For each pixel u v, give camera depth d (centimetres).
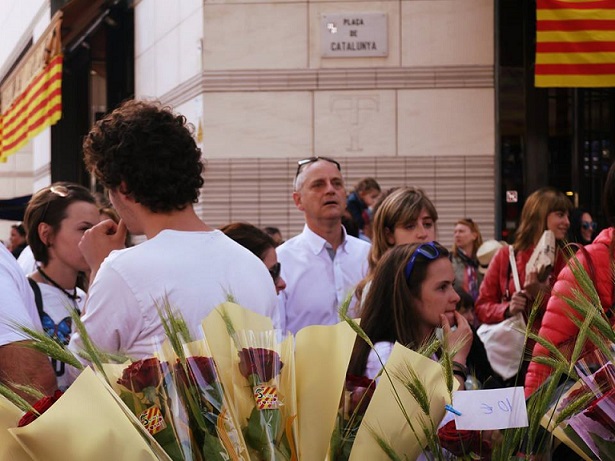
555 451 349
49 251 556
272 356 281
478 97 1458
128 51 2162
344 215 970
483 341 684
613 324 405
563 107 1490
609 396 299
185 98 1600
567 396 306
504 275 794
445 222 1459
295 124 1481
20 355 382
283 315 709
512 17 1462
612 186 479
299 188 749
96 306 393
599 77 1234
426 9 1459
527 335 311
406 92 1462
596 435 300
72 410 251
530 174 1486
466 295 702
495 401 282
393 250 439
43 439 248
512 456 291
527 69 1467
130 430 253
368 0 1469
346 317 289
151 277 389
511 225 1477
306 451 282
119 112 414
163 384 275
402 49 1466
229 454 268
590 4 1232
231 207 1489
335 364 289
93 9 2048
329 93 1474
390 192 684
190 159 412
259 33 1487
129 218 418
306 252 736
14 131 2469
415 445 281
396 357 287
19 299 404
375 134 1467
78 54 2555
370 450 278
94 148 413
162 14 1756
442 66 1459
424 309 426
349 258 741
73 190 567
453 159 1459
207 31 1495
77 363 280
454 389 288
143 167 402
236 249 414
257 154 1488
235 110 1491
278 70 1483
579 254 462
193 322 386
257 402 275
